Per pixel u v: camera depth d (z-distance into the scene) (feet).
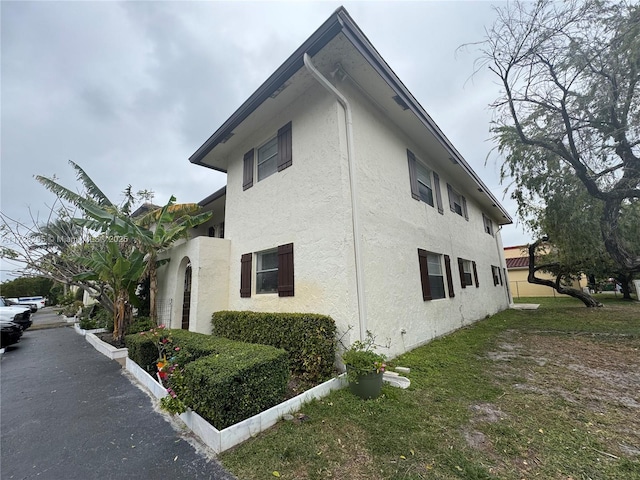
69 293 63.00
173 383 11.89
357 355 12.98
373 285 18.11
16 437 10.69
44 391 15.78
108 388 15.93
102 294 34.40
